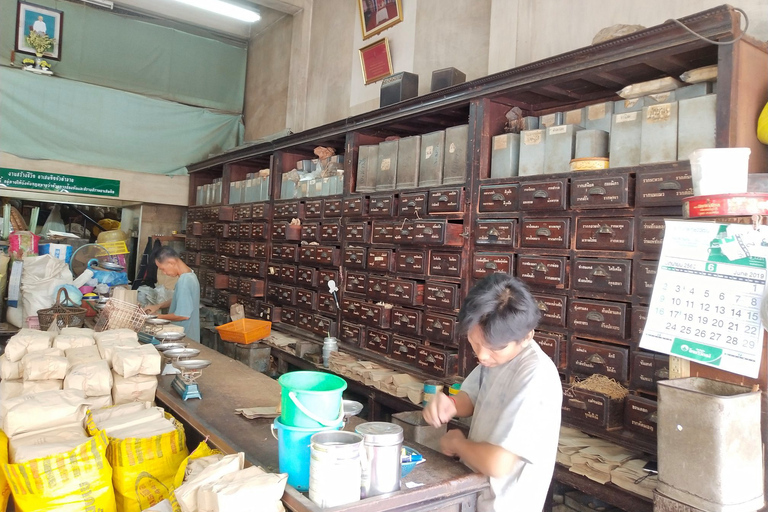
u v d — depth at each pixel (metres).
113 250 6.90
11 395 2.30
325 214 5.00
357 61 6.12
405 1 5.46
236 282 6.49
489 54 4.38
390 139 4.49
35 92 7.20
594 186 2.79
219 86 8.65
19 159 7.14
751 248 1.79
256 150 6.42
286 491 1.42
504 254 3.28
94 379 2.30
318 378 1.61
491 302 1.52
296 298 5.44
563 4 3.90
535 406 1.50
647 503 2.35
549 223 3.03
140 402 2.30
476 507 1.62
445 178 3.78
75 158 7.47
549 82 3.09
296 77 7.22
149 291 6.42
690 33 2.40
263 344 5.24
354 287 4.62
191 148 8.31
